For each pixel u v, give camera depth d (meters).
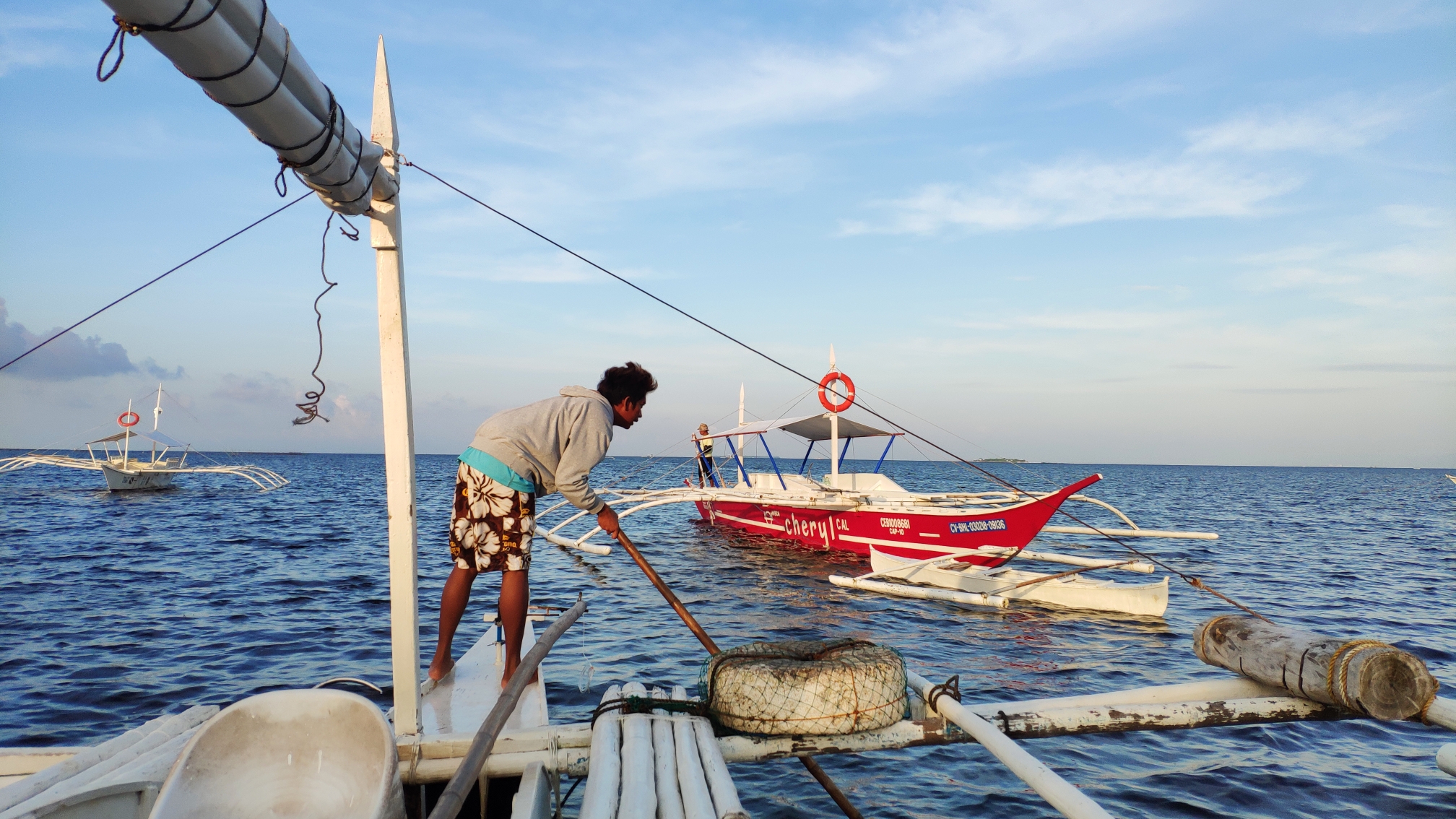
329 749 2.49
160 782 2.39
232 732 2.45
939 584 12.75
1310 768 5.60
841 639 3.72
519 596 3.61
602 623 10.36
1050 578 11.91
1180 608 12.23
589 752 2.93
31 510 30.28
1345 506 43.66
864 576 12.98
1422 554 20.05
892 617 11.11
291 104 1.94
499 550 3.60
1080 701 3.52
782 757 3.12
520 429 3.57
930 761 5.71
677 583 13.98
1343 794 5.18
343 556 17.36
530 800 2.55
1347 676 3.21
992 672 8.32
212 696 7.11
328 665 8.16
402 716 2.99
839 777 5.42
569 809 4.73
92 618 10.48
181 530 23.03
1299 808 4.98
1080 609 11.62
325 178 2.31
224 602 11.73
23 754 2.84
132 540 20.28
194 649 8.82
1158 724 3.37
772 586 13.69
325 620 10.49
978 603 11.43
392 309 2.96
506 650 3.64
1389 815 4.89
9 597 11.91
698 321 4.81
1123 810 4.93
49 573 14.29
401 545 2.97
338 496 42.19
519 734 3.05
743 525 22.28
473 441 3.66
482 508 3.59
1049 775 2.42
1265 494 56.78
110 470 41.91
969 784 5.32
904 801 5.05
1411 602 12.99
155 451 44.81
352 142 2.40
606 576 14.80
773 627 10.33
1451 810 4.96
